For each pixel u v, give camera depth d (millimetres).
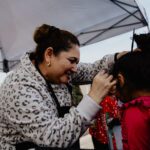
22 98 1356
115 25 4086
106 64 1901
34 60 1534
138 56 1438
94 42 4312
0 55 4211
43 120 1323
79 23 4066
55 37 1493
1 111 1431
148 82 1382
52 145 1298
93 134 2926
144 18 3867
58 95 1551
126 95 1439
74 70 1502
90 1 3646
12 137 1433
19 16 3650
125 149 1349
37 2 3523
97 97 1347
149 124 1288
